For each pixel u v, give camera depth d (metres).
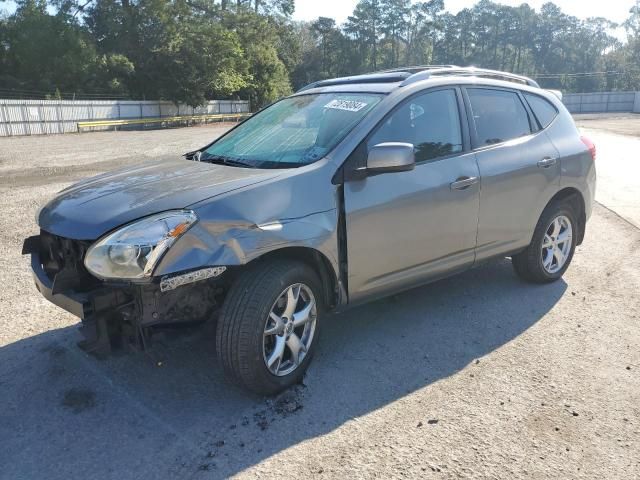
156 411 3.22
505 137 4.62
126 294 3.02
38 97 39.25
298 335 3.49
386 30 105.94
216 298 3.25
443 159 4.07
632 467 2.75
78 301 2.98
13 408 3.24
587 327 4.33
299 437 2.98
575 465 2.76
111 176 3.84
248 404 3.29
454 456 2.82
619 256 6.14
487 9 119.31
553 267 5.20
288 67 73.62
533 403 3.30
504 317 4.52
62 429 3.05
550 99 5.23
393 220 3.73
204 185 3.26
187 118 42.28
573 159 5.06
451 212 4.08
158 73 42.28
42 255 3.56
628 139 22.00
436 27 111.88
